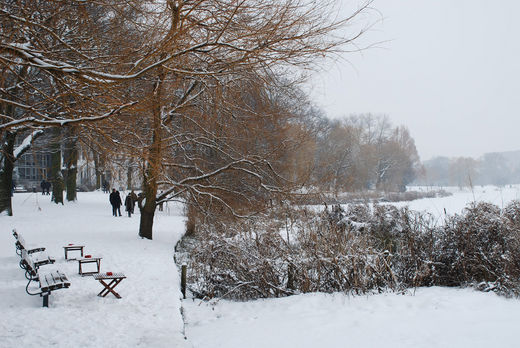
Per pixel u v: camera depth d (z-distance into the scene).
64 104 4.96
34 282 9.41
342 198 17.42
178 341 6.31
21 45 4.83
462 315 7.64
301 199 13.44
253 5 5.27
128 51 5.34
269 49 5.10
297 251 10.46
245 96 8.32
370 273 9.60
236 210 14.59
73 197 31.03
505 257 9.25
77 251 13.66
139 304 8.26
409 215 12.17
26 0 5.23
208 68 5.86
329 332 7.13
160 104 5.60
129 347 6.08
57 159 27.91
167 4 5.18
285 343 6.75
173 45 5.01
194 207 15.29
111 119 5.37
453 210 24.89
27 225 18.84
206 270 10.24
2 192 20.81
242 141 13.02
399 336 6.77
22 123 5.06
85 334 6.54
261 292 10.12
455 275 10.16
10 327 6.70
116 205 24.56
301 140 13.47
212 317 8.55
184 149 14.08
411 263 10.36
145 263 12.29
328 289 9.87
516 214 11.18
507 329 6.78
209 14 5.41
